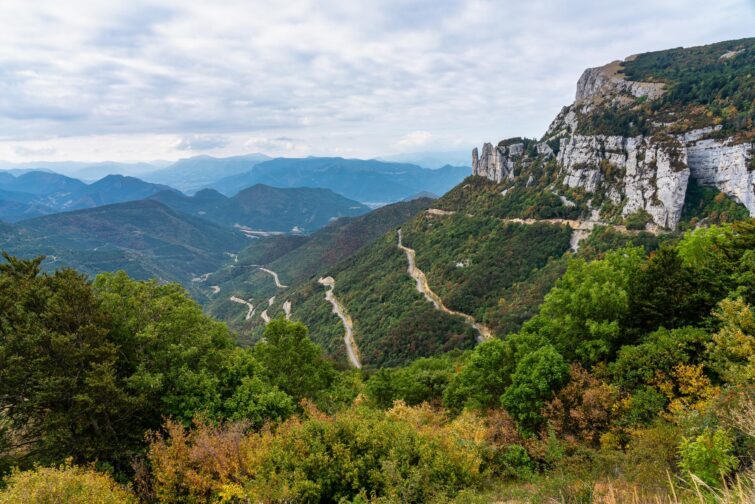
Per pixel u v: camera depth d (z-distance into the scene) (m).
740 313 19.75
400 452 19.28
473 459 20.72
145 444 24.94
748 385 14.88
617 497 13.45
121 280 32.38
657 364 22.75
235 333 46.88
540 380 24.98
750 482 10.12
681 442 14.02
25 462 24.03
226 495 17.36
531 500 15.55
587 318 28.11
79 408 22.98
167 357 27.11
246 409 26.38
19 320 23.11
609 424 22.02
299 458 18.86
